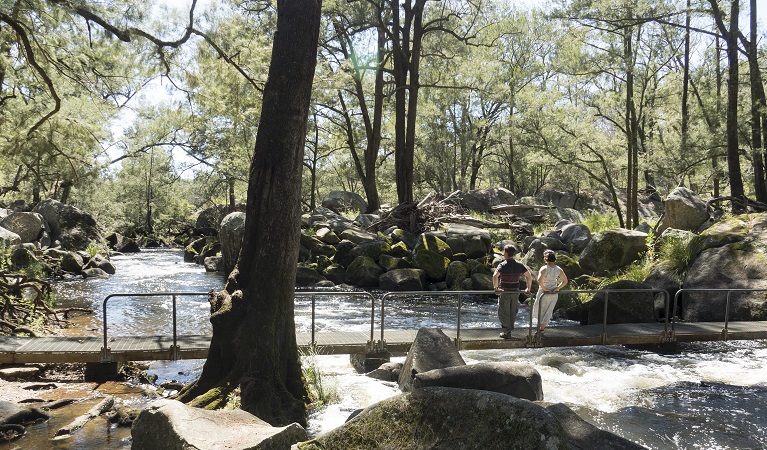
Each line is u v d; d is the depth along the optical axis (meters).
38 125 14.81
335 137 39.16
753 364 10.91
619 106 24.67
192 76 14.83
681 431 7.31
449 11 33.47
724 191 34.28
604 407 8.26
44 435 6.97
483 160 46.12
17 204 38.59
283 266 8.09
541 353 11.64
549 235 22.59
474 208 33.28
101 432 7.09
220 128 41.03
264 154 8.15
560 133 24.09
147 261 33.50
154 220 55.69
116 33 13.07
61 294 19.56
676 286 15.16
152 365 10.46
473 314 16.81
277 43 8.12
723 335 11.94
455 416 4.28
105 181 48.88
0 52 14.32
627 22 22.64
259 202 8.15
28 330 11.73
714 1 20.86
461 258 22.20
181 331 13.59
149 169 55.91
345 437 4.57
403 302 19.02
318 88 18.80
